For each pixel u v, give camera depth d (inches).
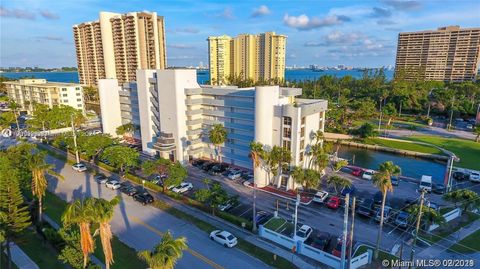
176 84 3034.0
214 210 2107.5
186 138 3221.0
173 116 3127.5
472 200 2026.3
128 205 2272.4
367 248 1685.5
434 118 5629.9
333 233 1891.0
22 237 1829.5
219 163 3117.6
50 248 1747.0
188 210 2196.1
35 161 1903.3
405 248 1712.6
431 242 1763.0
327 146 2866.6
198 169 3061.0
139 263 1572.3
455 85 7249.0
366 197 2384.4
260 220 2032.5
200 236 1856.5
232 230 1932.8
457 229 1898.4
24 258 1675.7
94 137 3240.7
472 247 1711.4
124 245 1745.8
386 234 1868.8
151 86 3405.5
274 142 2647.6
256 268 1558.8
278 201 2345.0
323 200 2310.5
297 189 2539.4
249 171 2965.1
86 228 1256.8
